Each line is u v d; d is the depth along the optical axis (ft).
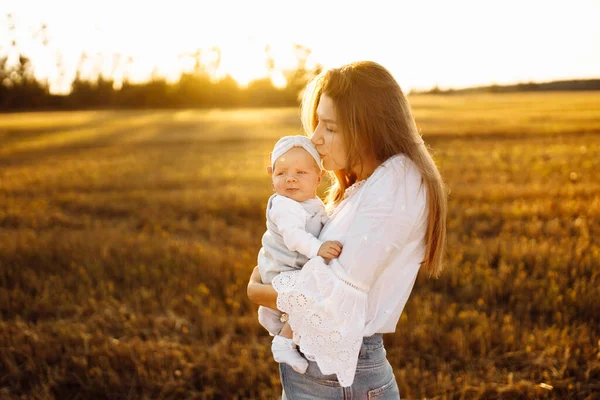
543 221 27.32
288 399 6.73
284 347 6.57
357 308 5.91
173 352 14.51
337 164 6.60
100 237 26.45
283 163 6.90
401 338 14.98
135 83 258.98
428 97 290.15
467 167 47.67
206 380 13.73
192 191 40.93
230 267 20.99
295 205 6.68
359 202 6.11
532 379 12.87
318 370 6.34
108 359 14.33
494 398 12.40
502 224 27.27
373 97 6.21
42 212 33.86
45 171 58.03
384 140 6.23
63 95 249.55
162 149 84.02
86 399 13.12
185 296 18.42
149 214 33.55
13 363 14.06
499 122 108.17
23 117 188.55
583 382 12.71
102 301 18.13
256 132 113.19
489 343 14.46
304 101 7.12
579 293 16.89
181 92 254.68
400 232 5.91
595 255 19.76
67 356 14.42
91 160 69.56
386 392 6.49
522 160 51.06
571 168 44.14
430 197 6.16
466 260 21.62
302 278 5.98
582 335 14.29
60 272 21.50
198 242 25.64
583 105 162.81
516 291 17.88
